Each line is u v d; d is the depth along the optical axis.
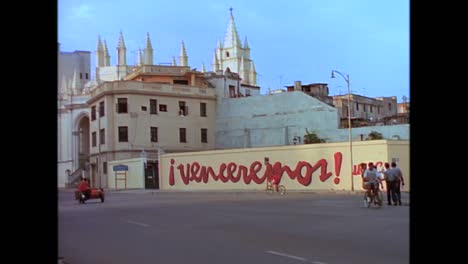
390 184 23.89
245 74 135.75
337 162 43.06
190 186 55.69
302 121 62.75
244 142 66.69
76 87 88.69
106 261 10.05
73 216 21.41
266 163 48.25
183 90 67.12
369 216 18.09
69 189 69.88
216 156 53.00
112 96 64.06
